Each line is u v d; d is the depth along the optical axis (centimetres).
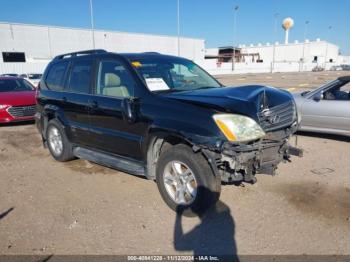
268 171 378
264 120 363
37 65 4359
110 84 463
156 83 427
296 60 10062
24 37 4994
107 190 458
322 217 368
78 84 528
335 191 434
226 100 361
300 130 746
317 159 571
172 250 315
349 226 348
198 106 357
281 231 342
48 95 593
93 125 490
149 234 343
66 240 335
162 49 6731
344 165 537
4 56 4881
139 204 411
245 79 3606
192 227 354
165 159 382
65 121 550
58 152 591
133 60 449
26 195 450
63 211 398
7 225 367
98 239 335
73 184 485
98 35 5794
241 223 359
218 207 396
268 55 10644
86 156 514
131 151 432
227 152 336
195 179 358
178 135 358
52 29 5253
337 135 742
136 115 406
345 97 688
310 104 713
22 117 943
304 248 312
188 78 473
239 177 363
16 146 722
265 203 404
